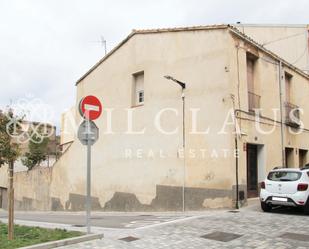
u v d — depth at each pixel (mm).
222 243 7809
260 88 16016
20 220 13586
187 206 14297
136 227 9867
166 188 15148
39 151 28859
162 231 9047
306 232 8859
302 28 22141
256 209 12953
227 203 13250
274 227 9477
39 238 7949
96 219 12938
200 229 9266
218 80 14031
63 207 21406
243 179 13805
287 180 11828
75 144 20859
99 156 18766
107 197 18000
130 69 17531
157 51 16266
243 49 14984
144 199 16016
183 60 15227
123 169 17250
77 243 7738
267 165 15797
